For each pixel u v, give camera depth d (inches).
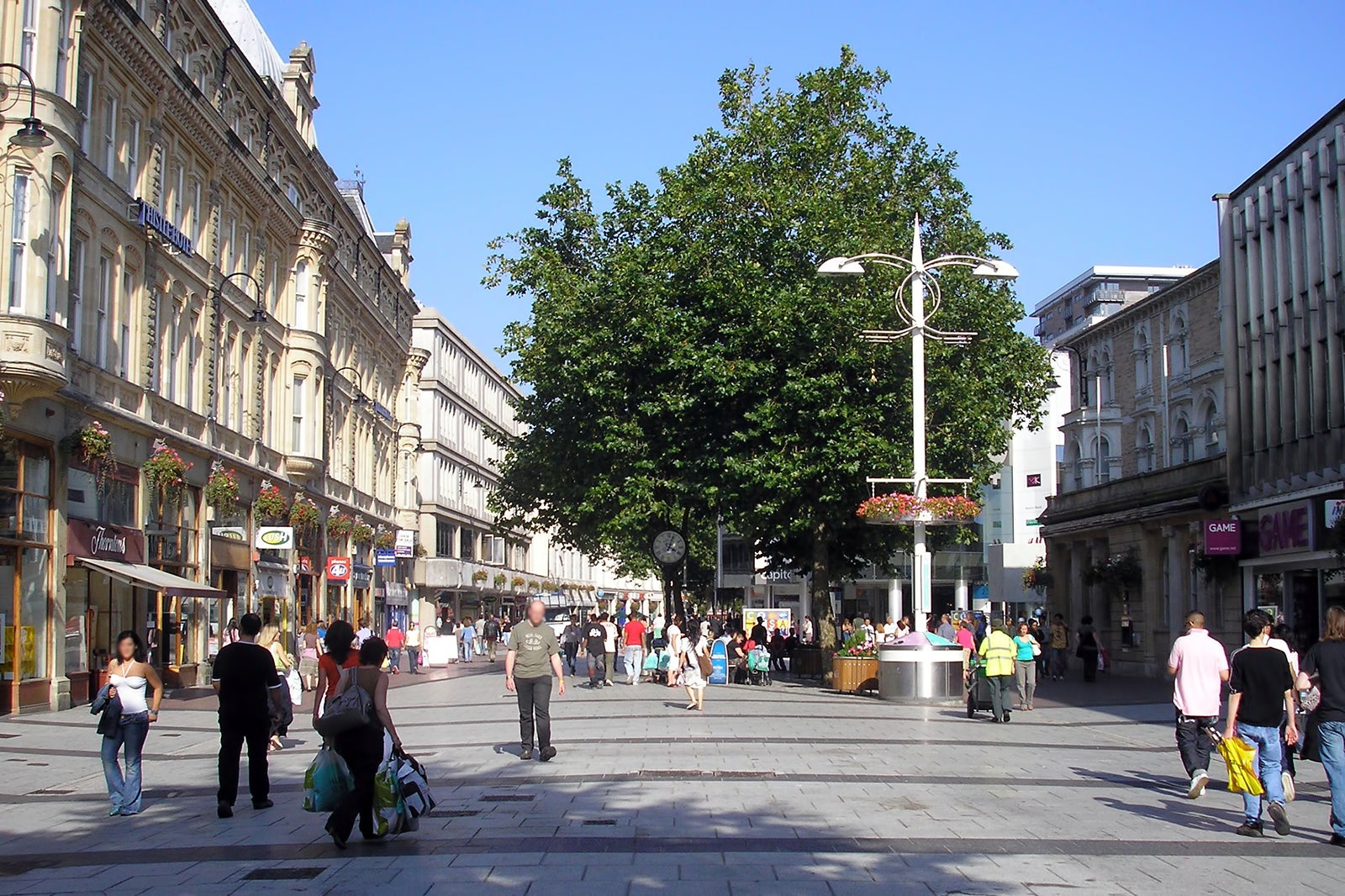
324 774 393.1
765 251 1311.5
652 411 1307.8
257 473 1512.1
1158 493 1574.8
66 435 987.9
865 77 1467.8
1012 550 2185.0
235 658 475.5
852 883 340.5
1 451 898.1
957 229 1457.9
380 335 2298.2
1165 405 1744.6
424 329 2984.7
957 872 355.6
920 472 1071.0
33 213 909.2
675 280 1350.9
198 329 1338.6
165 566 1216.8
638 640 1320.1
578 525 1679.4
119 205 1103.6
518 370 1557.6
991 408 1403.8
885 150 1478.8
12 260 898.1
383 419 2304.4
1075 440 1987.0
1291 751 515.5
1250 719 430.6
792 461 1246.3
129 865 376.5
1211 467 1456.7
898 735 770.2
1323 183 1187.9
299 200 1750.7
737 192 1342.3
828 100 1459.2
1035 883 341.1
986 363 1449.3
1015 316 1510.8
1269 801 426.0
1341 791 407.8
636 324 1330.0
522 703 636.1
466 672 1727.4
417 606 2723.9
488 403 3688.5
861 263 1259.8
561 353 1393.9
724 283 1295.5
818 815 455.2
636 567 2950.3
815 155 1393.9
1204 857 382.0
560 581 4456.2
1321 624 1195.3
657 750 678.5
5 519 901.8
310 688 1263.5
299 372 1691.7
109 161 1097.4
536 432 1571.1
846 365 1247.5
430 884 340.5
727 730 794.2
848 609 2925.7
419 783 415.2
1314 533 1175.6
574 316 1398.9
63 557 982.4
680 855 380.2
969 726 840.9
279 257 1664.6
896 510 1049.5
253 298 1528.1
